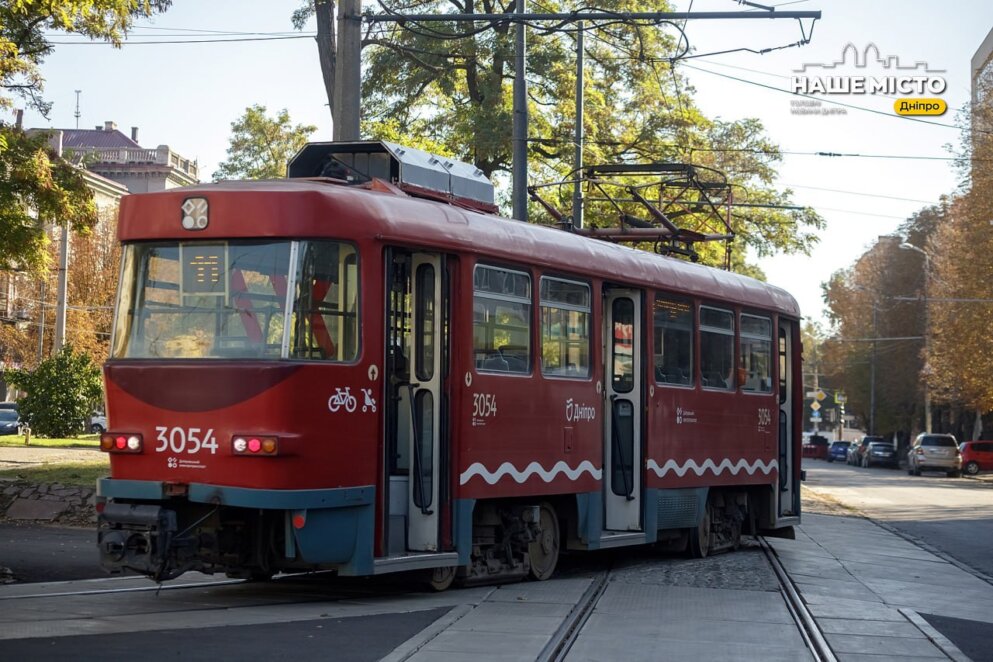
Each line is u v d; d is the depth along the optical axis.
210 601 11.98
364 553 11.55
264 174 48.03
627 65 35.56
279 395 10.98
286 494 10.93
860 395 82.44
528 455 13.81
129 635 9.88
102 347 62.03
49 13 19.80
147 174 79.38
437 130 34.12
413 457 12.37
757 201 44.19
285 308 11.16
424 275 12.64
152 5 21.05
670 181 25.28
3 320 60.03
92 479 20.48
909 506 33.22
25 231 21.16
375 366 11.69
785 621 11.89
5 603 11.59
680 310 17.42
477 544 13.35
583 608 12.12
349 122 17.69
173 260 11.55
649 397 16.42
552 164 34.75
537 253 14.09
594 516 15.16
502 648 9.84
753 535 20.25
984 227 52.28
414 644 9.84
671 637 10.77
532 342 14.02
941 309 58.53
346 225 11.52
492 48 31.77
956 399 62.19
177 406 11.18
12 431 51.59
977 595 15.26
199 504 11.39
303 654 9.30
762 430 19.73
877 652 10.59
